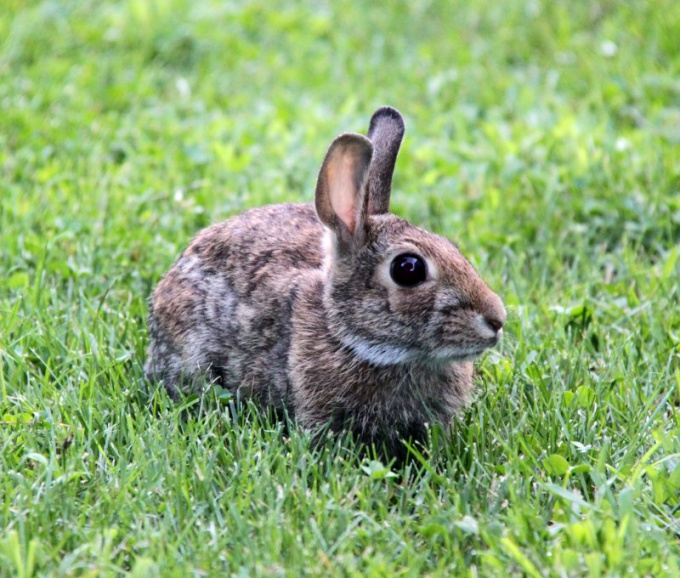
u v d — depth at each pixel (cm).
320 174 809
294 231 911
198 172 1303
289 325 849
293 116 1478
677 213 1166
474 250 1141
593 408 870
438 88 1525
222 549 698
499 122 1430
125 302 1051
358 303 812
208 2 1792
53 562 688
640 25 1623
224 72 1614
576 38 1647
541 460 800
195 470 762
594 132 1348
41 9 1703
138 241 1132
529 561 682
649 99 1460
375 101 1517
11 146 1335
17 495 748
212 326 892
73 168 1295
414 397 841
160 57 1648
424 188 1272
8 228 1135
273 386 860
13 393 900
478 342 790
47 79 1499
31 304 1007
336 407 833
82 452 802
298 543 698
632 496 733
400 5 1814
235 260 898
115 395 880
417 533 730
